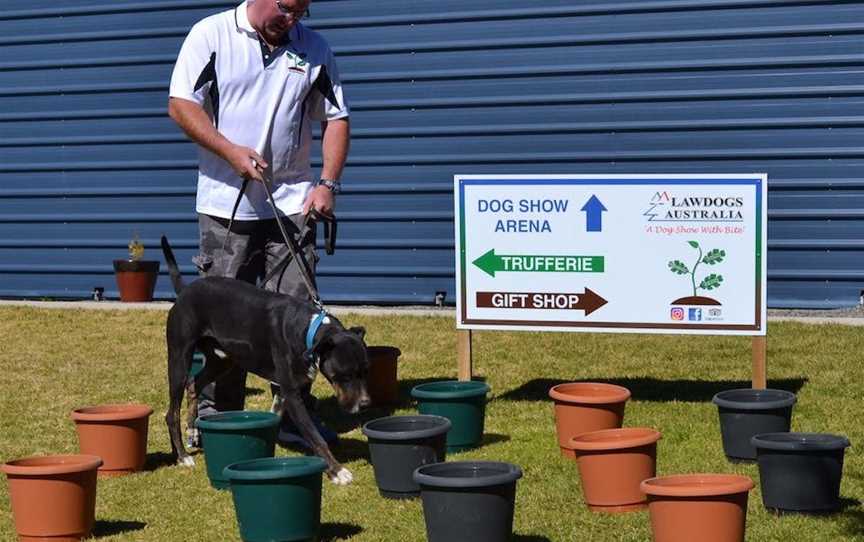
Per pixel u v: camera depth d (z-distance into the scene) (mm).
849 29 11445
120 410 6902
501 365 9328
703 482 5219
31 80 13797
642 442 5824
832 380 8422
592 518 5746
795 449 5629
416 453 6105
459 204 8375
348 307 12711
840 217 11625
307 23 12875
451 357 9648
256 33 7383
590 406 6812
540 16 12203
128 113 13469
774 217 11797
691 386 8484
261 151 7441
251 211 7508
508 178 8250
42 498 5520
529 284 8289
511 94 12352
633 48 11992
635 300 8117
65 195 13766
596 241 8156
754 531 5465
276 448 7297
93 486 5676
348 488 6379
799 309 11859
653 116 12000
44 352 10086
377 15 12672
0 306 12578
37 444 7371
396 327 10859
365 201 12836
